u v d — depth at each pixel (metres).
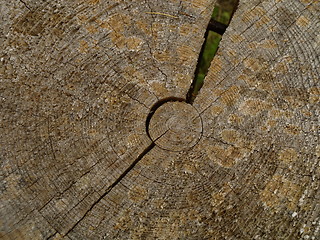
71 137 0.33
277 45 0.35
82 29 0.34
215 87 0.34
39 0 0.35
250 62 0.35
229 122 0.34
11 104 0.33
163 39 0.35
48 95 0.33
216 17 0.59
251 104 0.34
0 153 0.32
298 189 0.32
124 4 0.35
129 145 0.33
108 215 0.32
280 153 0.33
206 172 0.33
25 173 0.32
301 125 0.33
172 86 0.34
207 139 0.33
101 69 0.34
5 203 0.32
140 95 0.34
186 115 0.34
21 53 0.34
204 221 0.32
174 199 0.32
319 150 0.33
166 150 0.33
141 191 0.32
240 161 0.33
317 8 0.36
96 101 0.34
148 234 0.32
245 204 0.32
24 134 0.33
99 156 0.33
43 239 0.32
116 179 0.33
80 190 0.32
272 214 0.32
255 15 0.36
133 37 0.35
